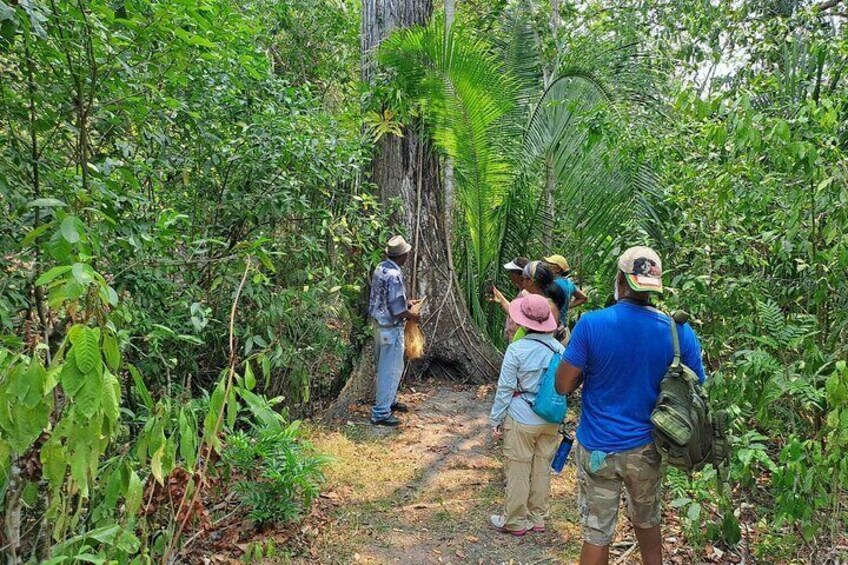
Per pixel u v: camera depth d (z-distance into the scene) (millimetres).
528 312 3873
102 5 2834
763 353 3342
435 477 4852
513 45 8258
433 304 7359
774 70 5168
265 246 4938
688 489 3648
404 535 3975
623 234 6129
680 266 4773
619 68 7223
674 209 5766
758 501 4191
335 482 4691
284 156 5043
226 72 4668
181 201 4785
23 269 2891
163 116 3844
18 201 2768
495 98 6945
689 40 7648
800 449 3076
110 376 1721
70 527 2090
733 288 4078
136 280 3547
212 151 4660
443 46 6559
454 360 7371
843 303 3627
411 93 6926
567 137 7023
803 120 3285
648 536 2969
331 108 9984
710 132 3666
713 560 3611
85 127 2797
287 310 4980
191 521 2982
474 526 4105
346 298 6379
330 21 9898
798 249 3695
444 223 7629
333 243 6133
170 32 3150
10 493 2012
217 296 4867
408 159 7195
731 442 3396
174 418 2375
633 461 2801
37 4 2484
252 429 4383
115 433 2029
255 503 3799
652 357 2812
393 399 5996
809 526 3135
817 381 3393
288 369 5652
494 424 3926
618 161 6168
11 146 2824
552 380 3738
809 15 5766
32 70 2787
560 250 7676
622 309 2883
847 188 3178
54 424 2043
